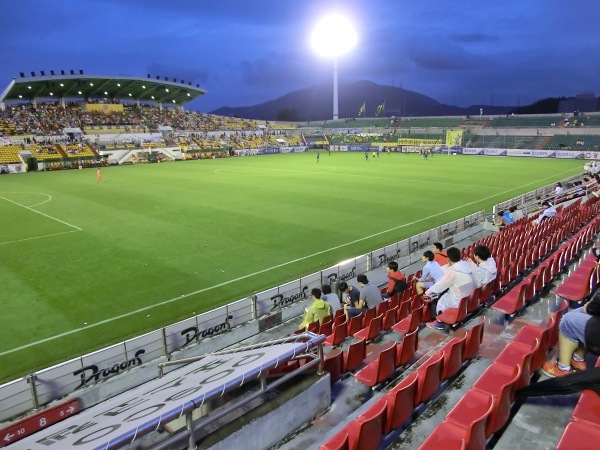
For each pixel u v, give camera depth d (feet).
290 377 17.75
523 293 30.68
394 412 17.17
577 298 30.12
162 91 268.00
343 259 60.49
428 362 20.80
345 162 205.46
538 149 232.73
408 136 298.56
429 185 127.03
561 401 18.16
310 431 18.13
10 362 35.70
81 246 67.10
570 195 98.73
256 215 87.30
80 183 139.74
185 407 13.20
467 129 287.89
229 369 16.92
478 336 24.26
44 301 47.11
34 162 185.78
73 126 233.96
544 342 20.06
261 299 39.96
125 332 40.50
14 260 60.85
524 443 16.10
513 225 69.21
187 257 61.26
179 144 249.75
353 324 31.12
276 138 309.83
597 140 229.25
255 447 16.22
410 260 55.47
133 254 62.80
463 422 16.61
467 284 29.25
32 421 26.12
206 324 35.86
